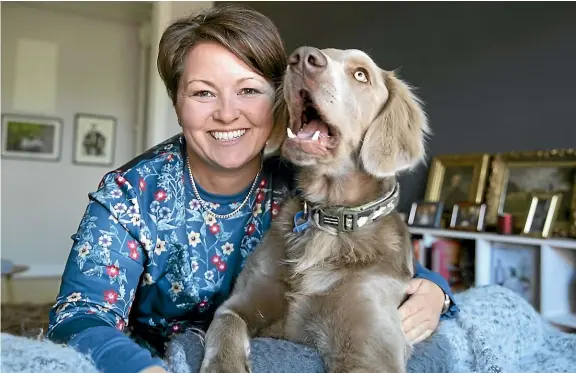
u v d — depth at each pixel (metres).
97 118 6.83
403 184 3.76
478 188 3.23
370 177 1.46
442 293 1.56
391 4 3.86
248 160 1.51
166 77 1.56
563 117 2.93
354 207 1.41
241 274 1.50
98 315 1.25
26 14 6.49
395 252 1.42
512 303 1.70
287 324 1.37
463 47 3.44
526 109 3.12
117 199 1.43
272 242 1.48
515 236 2.82
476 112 3.38
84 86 6.79
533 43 3.07
